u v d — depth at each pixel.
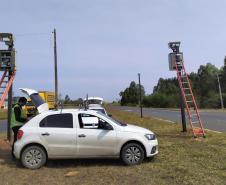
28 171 11.51
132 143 12.03
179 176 10.03
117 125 12.20
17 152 11.93
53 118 12.16
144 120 34.28
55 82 45.94
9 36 17.38
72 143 11.95
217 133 20.08
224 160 12.09
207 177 9.77
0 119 45.97
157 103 122.38
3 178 10.64
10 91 17.97
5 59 17.33
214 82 121.00
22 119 13.65
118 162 12.50
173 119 37.06
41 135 11.93
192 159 12.41
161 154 13.55
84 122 12.13
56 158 11.99
